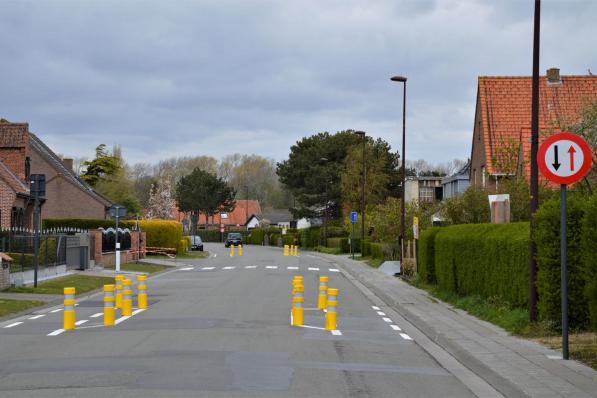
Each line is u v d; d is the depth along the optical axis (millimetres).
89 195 73125
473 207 32938
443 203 37094
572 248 15812
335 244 82688
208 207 146250
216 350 14156
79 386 10578
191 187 147000
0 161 47969
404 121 42031
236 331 17203
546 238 15984
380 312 23109
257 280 36875
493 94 49312
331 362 13055
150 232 67000
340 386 10820
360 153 90062
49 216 72625
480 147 49500
